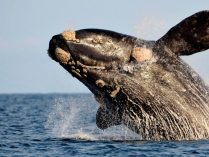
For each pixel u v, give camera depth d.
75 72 71.50
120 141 73.12
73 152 65.31
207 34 68.75
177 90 71.94
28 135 84.44
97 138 77.62
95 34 70.62
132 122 74.00
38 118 132.62
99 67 70.69
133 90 71.38
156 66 71.50
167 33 72.00
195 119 72.38
